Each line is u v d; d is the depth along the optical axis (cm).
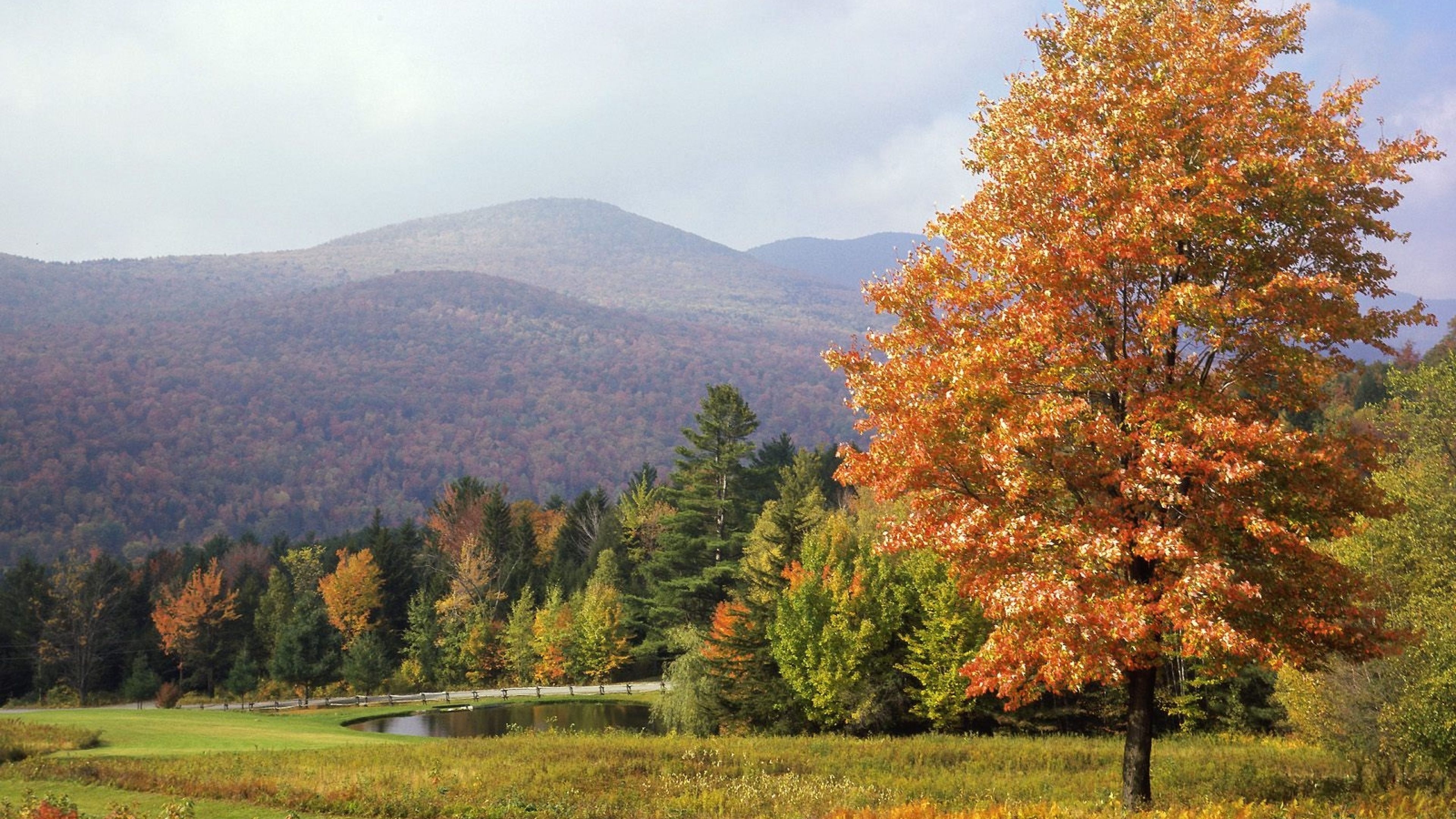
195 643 9338
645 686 7244
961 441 1547
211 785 2442
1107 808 1598
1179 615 1362
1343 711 2602
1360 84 1603
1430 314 1511
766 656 4619
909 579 4459
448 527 12025
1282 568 1504
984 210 1612
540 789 2383
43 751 3322
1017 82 1722
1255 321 1488
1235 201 1463
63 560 17712
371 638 8162
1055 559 1460
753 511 8381
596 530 11112
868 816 1745
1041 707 4391
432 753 3155
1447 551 2539
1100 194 1487
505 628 8456
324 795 2281
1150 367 1486
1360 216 1504
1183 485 1481
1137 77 1588
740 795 2286
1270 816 1528
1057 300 1479
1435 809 1559
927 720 4322
